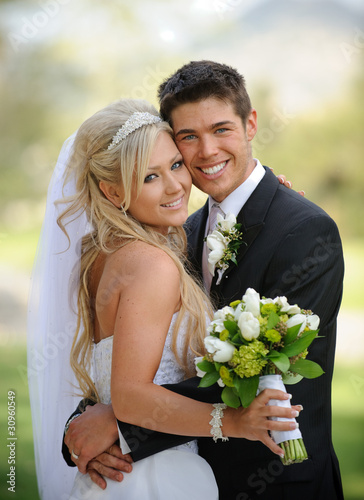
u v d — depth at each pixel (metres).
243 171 5.17
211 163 5.03
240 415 4.04
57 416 5.43
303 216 4.92
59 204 5.25
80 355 5.26
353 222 28.75
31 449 9.98
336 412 12.18
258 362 3.88
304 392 4.88
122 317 4.38
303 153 28.53
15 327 17.48
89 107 27.11
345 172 28.61
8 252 24.52
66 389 5.42
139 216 4.94
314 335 3.98
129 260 4.58
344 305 20.31
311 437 4.89
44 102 27.17
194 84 4.92
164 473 4.50
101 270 4.89
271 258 4.88
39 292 5.49
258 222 4.99
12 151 27.50
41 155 27.61
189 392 4.35
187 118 4.97
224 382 3.96
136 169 4.80
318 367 4.03
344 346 16.44
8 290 20.06
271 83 28.03
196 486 4.53
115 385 4.29
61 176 5.38
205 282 5.51
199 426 4.13
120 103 5.05
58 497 5.48
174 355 4.67
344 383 13.93
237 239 5.02
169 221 4.94
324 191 28.89
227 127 4.99
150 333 4.34
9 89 27.06
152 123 4.91
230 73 5.09
